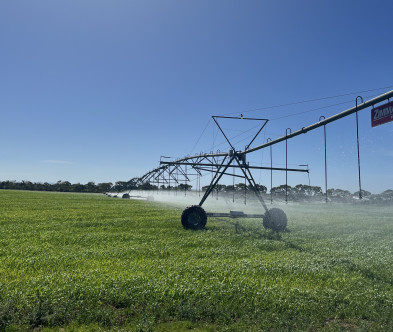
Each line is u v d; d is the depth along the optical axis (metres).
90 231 15.76
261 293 6.77
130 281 7.18
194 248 11.82
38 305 5.83
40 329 5.28
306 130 15.52
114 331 5.20
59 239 13.18
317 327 5.63
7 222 18.72
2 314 5.43
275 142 18.53
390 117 9.83
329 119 13.67
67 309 5.84
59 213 24.73
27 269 8.55
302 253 11.23
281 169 18.44
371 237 15.23
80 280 7.30
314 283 7.80
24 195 59.72
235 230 16.52
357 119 12.23
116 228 16.80
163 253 10.77
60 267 8.66
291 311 6.04
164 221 19.89
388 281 8.12
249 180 18.81
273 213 17.81
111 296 6.39
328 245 13.11
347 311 6.15
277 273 8.55
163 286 6.91
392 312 6.09
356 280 8.03
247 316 5.81
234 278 7.79
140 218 21.48
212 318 5.88
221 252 11.10
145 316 5.60
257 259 10.09
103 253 10.59
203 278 7.76
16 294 6.26
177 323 5.53
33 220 19.70
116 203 42.41
